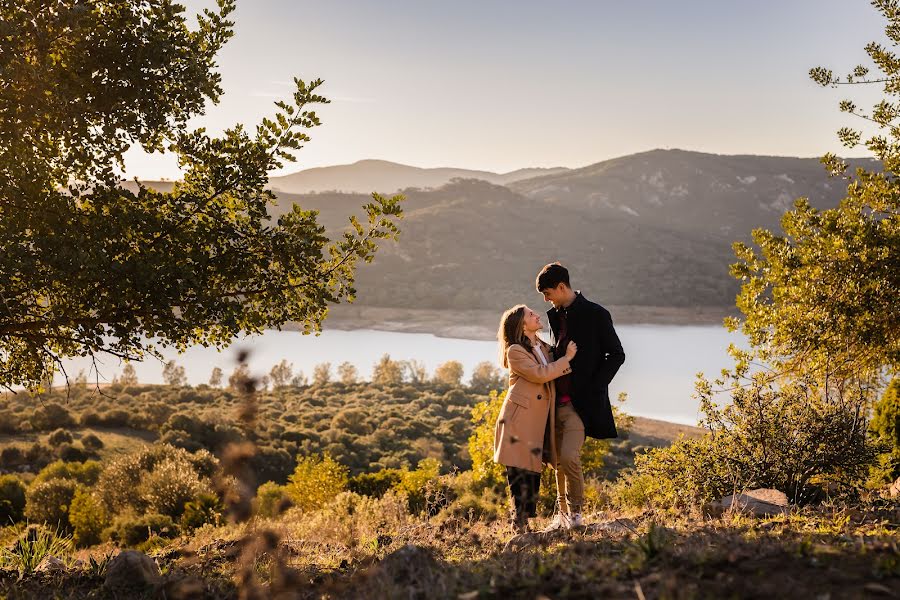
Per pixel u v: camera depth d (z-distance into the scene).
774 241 8.95
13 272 5.85
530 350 4.99
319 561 4.76
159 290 6.25
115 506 31.92
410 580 3.43
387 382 112.50
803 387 6.42
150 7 6.88
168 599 4.12
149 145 7.00
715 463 6.10
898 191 8.34
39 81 6.09
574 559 3.34
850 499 5.47
